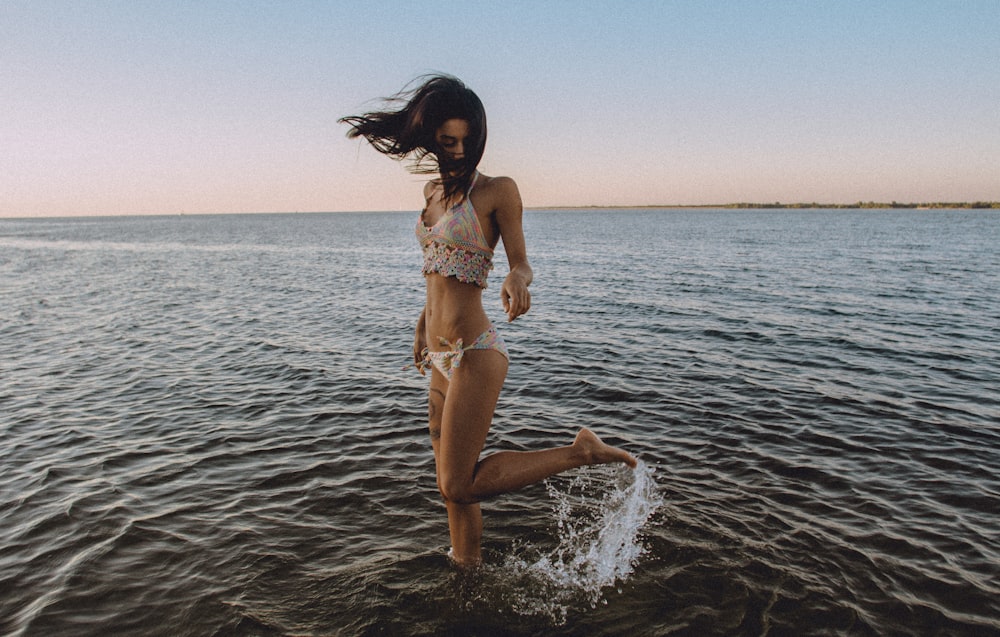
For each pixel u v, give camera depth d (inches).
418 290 724.7
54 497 163.8
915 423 219.6
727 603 114.8
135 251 1701.5
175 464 186.9
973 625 108.1
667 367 309.7
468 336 102.0
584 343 374.9
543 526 144.1
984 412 233.3
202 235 3125.0
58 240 2588.6
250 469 182.2
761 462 183.8
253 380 293.9
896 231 2694.4
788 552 132.1
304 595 118.2
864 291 629.3
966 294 601.6
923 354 338.3
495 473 104.9
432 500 159.2
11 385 287.9
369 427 220.8
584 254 1317.7
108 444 206.1
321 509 155.0
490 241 102.6
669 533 140.5
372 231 3695.9
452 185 99.0
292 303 603.8
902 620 109.7
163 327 457.4
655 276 810.8
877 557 130.3
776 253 1293.1
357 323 476.4
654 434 210.5
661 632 107.2
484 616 112.0
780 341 376.5
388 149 106.2
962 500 158.1
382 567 127.5
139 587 121.2
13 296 662.5
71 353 363.3
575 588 120.1
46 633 107.6
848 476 173.3
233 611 112.9
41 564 130.3
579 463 109.0
